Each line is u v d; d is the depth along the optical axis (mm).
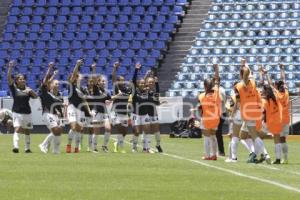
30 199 32062
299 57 134125
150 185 38344
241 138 57312
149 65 138000
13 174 44281
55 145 67562
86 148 79125
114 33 144250
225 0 145250
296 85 126625
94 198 32562
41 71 141500
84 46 143375
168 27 143250
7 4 155250
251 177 43406
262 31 139625
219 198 32750
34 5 151250
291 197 33125
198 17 144375
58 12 149750
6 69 142750
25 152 69000
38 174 44344
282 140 58062
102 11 148125
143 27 144000
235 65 134500
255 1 143625
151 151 72125
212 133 59844
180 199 32312
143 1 147500
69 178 41906
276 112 57000
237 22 141750
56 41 145250
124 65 139125
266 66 133625
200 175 44469
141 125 72438
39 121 119438
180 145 86812
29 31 147625
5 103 119875
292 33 138250
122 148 73688
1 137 105188
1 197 32688
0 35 148750
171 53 140250
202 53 138625
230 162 56906
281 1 142750
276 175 45031
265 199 32375
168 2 146750
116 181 40375
